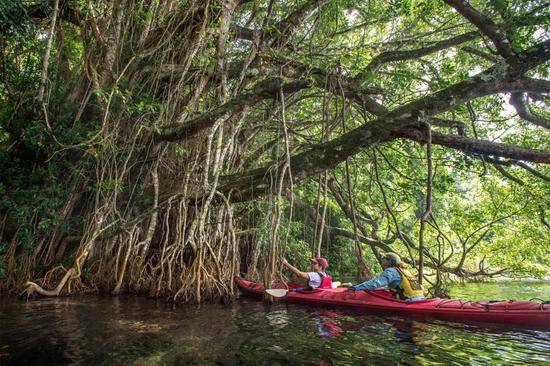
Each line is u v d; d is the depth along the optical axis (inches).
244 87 389.1
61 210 357.7
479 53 386.6
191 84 386.6
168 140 352.8
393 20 432.1
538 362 166.1
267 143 461.4
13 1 301.9
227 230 347.3
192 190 346.0
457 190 526.9
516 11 308.0
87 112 388.2
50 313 245.0
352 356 170.4
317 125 506.9
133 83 366.6
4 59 356.5
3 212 361.4
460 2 277.6
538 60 254.7
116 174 340.8
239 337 197.0
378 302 282.8
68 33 415.2
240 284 346.0
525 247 525.3
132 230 333.1
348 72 383.9
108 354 163.5
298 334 207.8
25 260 345.7
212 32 360.2
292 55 406.3
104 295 320.2
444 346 190.4
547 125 330.3
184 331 205.8
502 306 250.1
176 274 320.2
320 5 387.2
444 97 264.2
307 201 596.7
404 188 456.8
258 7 408.8
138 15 363.6
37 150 371.2
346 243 645.3
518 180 408.8
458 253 582.2
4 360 155.0
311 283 323.0
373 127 277.6
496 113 422.6
